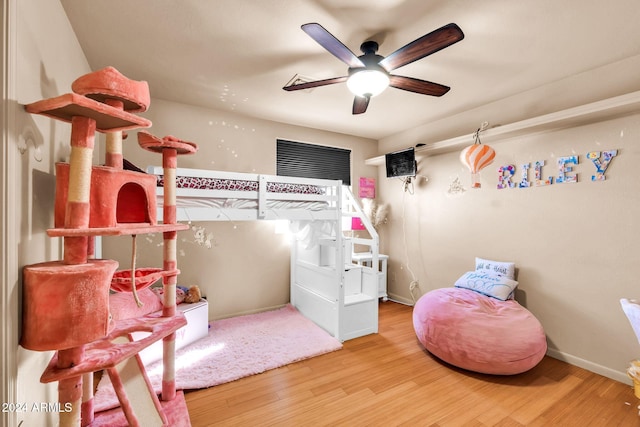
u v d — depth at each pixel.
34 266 1.01
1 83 0.91
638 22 1.69
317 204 2.69
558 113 2.22
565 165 2.43
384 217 4.18
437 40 1.41
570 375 2.20
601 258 2.24
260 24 1.72
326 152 3.99
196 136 3.02
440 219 3.52
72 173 1.00
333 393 1.94
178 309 2.54
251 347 2.53
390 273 4.25
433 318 2.40
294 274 3.59
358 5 1.55
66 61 1.61
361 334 2.88
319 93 2.70
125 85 1.15
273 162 3.52
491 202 2.98
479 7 1.56
